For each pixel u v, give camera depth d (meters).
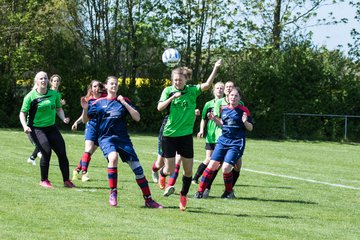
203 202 17.48
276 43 60.06
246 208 16.81
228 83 19.11
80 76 55.09
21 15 54.56
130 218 14.20
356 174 28.22
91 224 13.26
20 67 53.75
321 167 30.97
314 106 56.62
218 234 12.80
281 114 56.50
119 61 60.16
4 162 25.00
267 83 56.59
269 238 12.70
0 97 53.00
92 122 21.12
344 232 13.91
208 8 59.09
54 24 58.25
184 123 16.30
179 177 23.62
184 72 16.39
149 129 56.06
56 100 19.42
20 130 49.41
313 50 58.91
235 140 18.00
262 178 24.69
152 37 56.59
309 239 12.83
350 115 57.00
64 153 19.11
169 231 12.84
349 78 57.22
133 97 55.81
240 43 59.28
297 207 17.52
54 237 11.83
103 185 19.91
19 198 16.28
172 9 58.91
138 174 15.86
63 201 16.14
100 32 60.03
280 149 42.50
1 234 11.90
